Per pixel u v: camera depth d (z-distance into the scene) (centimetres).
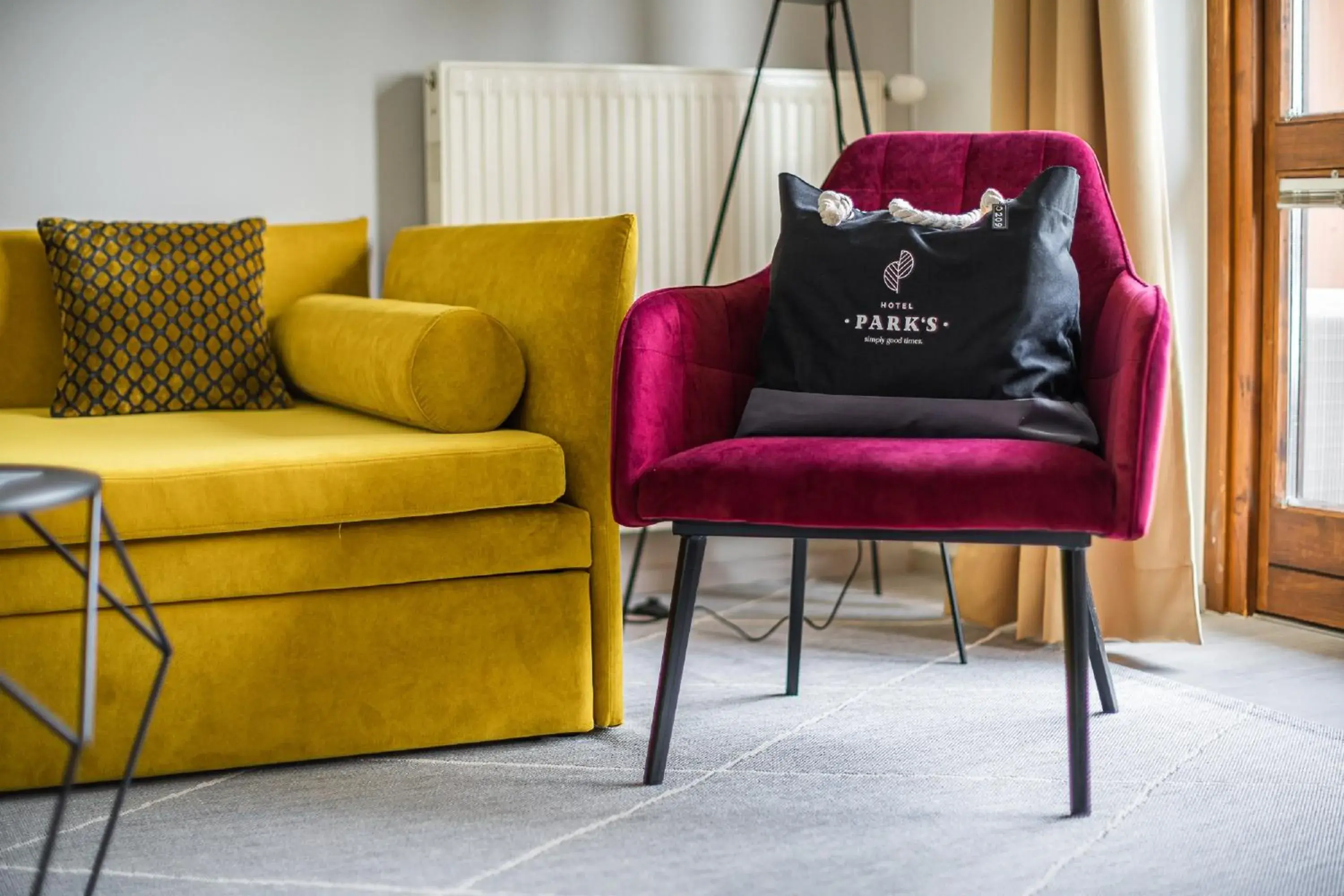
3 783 198
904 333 211
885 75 377
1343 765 212
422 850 182
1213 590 313
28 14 305
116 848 184
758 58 367
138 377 277
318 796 202
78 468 198
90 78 310
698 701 247
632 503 200
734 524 198
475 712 221
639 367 202
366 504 210
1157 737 225
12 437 235
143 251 283
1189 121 306
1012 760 215
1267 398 304
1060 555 192
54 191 310
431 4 336
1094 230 228
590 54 350
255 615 207
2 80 304
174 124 317
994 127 307
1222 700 245
